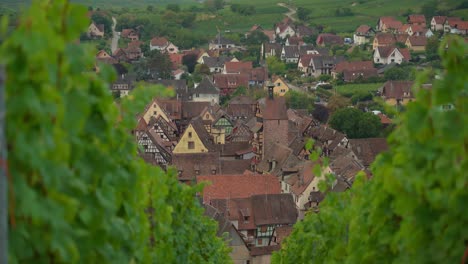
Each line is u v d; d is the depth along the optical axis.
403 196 22.62
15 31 14.30
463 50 20.62
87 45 17.86
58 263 15.53
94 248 18.11
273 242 125.38
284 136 186.88
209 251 44.75
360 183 34.47
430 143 21.00
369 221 26.22
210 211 109.06
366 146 187.50
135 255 22.12
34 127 14.61
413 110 21.33
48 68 14.68
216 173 167.38
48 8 16.72
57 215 14.97
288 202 128.12
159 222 28.09
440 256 21.14
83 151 17.34
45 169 14.72
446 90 20.61
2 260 12.52
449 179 20.11
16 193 14.23
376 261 26.59
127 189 21.28
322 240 36.09
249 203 126.81
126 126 22.00
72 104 16.28
